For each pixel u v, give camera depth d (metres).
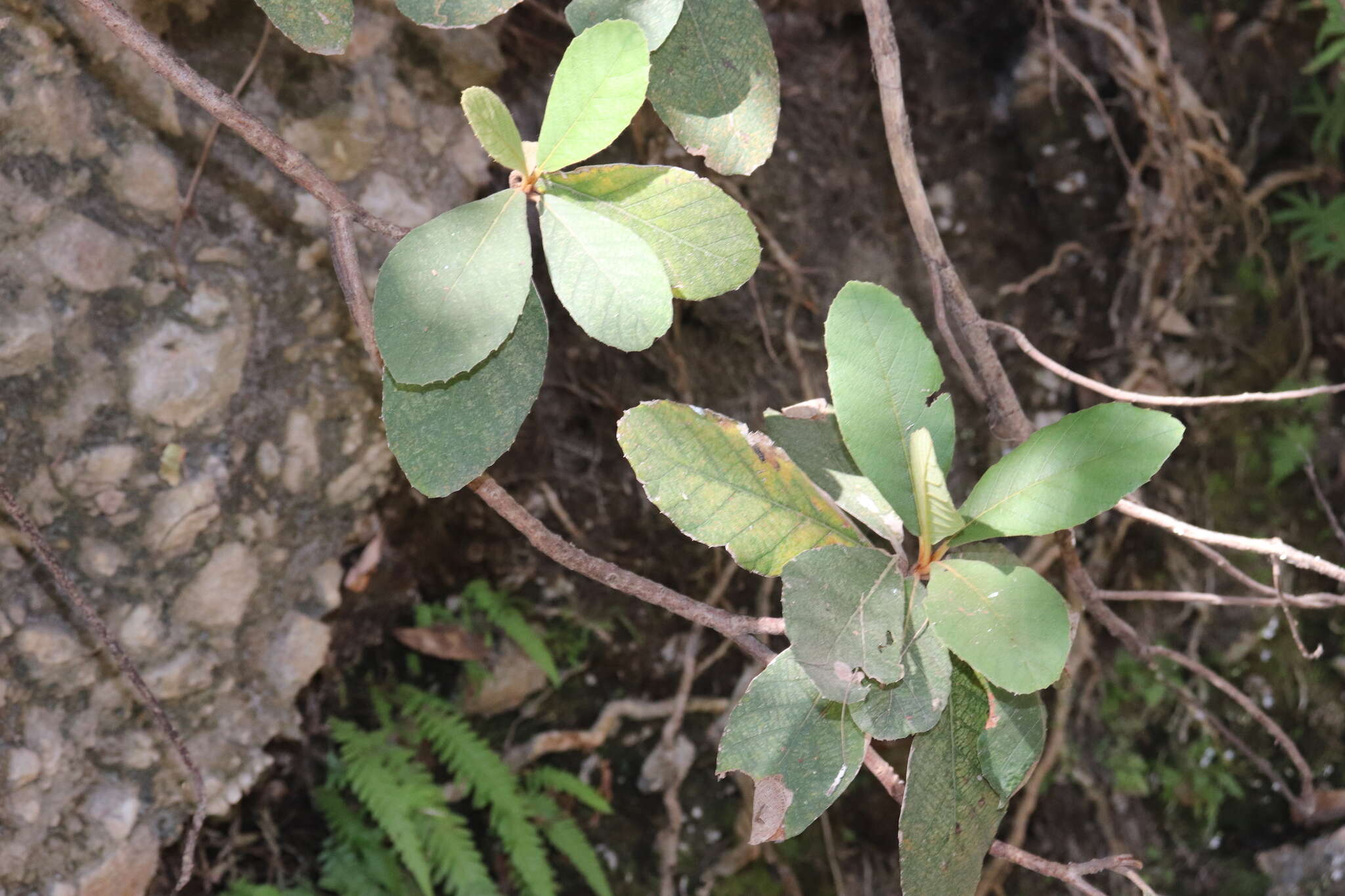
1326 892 2.41
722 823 2.28
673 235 0.87
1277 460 2.64
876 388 0.90
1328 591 2.64
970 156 2.43
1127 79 2.36
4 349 1.32
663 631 2.26
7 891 1.40
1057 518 0.87
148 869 1.54
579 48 0.84
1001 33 2.41
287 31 0.85
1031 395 2.49
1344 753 2.62
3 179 1.32
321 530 1.75
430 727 1.96
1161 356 2.52
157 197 1.47
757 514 0.88
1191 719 2.55
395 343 0.84
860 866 2.32
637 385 2.17
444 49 1.79
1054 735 2.44
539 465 2.10
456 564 2.06
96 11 0.87
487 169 1.88
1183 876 2.54
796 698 0.87
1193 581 2.57
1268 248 2.67
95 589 1.46
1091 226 2.49
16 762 1.39
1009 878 2.39
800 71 2.29
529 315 0.87
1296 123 2.66
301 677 1.72
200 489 1.53
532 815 2.02
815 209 2.29
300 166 0.89
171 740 1.03
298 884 1.81
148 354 1.46
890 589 0.87
